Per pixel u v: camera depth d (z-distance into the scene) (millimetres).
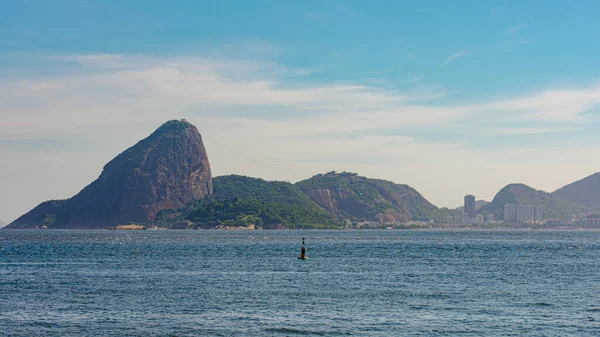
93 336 54000
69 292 77875
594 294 76000
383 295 75062
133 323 58844
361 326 57469
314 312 63844
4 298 73062
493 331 55531
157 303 69188
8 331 55812
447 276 97125
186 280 90938
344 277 95188
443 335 54188
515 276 97438
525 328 56625
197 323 58781
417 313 63312
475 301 70562
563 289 80938
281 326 57500
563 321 59406
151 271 106062
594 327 56906
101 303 69375
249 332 55281
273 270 107625
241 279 92188
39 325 58125
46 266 118188
